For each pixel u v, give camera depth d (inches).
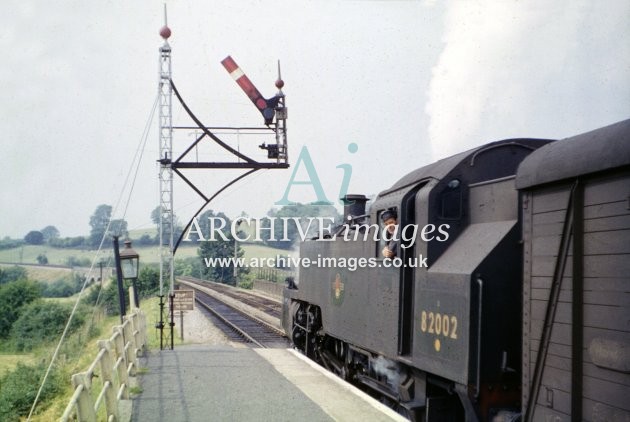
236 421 320.8
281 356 542.6
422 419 311.1
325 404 356.8
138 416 333.1
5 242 2812.5
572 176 197.3
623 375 178.1
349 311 409.7
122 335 380.5
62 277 2180.1
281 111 573.0
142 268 1502.2
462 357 253.1
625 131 181.3
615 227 183.6
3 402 629.9
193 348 601.3
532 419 214.5
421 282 296.0
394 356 321.4
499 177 298.5
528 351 218.8
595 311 189.3
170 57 577.0
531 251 220.2
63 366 762.2
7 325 1311.5
